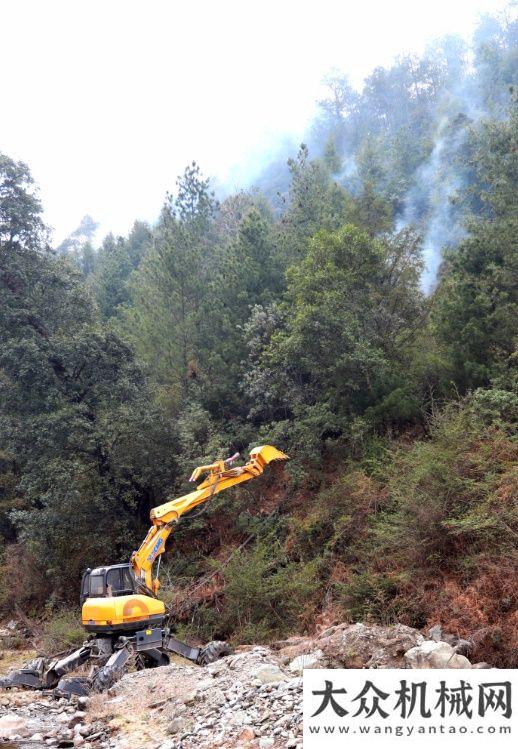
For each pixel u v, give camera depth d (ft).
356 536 47.70
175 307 80.89
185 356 79.87
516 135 70.49
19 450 69.92
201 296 81.00
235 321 79.15
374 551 42.65
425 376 59.00
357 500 49.96
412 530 39.86
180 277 80.12
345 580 45.14
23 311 66.95
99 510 67.05
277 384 66.44
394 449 53.52
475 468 40.32
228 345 77.82
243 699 25.26
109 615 35.83
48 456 66.64
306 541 52.60
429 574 38.42
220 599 51.83
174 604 52.01
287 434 62.34
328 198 105.09
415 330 64.28
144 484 68.54
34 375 66.18
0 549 82.84
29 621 64.90
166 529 41.52
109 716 27.63
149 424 68.69
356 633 29.55
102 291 133.69
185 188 87.97
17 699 33.91
